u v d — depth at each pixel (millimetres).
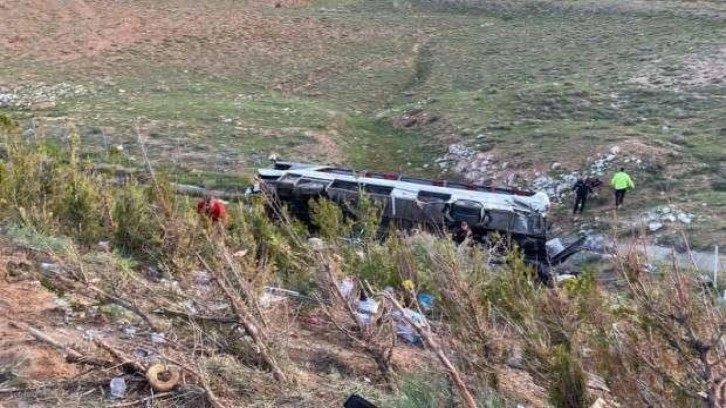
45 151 12992
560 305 6742
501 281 8172
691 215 21344
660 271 6270
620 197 23219
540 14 57438
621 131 29203
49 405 4895
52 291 6816
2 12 56375
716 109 31688
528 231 17266
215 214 10531
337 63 49000
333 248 10109
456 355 6160
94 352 5562
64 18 56938
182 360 5523
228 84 44750
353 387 5777
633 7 54750
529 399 6199
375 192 18234
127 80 44812
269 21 58750
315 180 18891
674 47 43344
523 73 42656
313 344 6809
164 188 10797
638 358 5605
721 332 5207
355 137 34281
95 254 8703
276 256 9719
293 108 38000
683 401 5238
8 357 5363
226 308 6449
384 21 59000
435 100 38156
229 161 28484
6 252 7918
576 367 5527
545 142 29172
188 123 33875
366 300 7977
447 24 57250
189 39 53969
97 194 11383
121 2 62656
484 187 19594
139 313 6074
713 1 54906
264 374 5668
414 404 5422
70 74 45531
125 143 29969
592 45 47219
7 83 42656
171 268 8156
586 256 18766
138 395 5168
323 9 64312
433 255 7883
